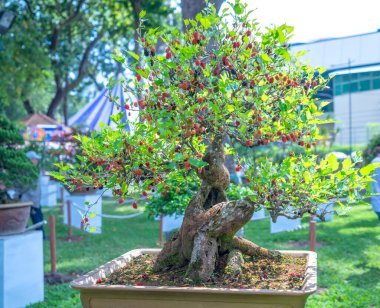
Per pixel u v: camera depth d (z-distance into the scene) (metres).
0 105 6.27
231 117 2.88
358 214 11.00
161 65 2.96
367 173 2.73
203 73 2.88
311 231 5.48
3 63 15.13
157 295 2.59
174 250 3.23
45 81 19.58
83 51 24.64
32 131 21.30
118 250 8.22
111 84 3.14
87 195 9.71
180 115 2.67
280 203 2.95
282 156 10.66
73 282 2.75
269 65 2.91
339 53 10.30
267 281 2.87
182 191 5.47
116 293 2.64
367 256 7.19
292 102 2.79
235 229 3.15
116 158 2.82
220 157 3.27
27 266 5.31
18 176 5.53
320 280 5.97
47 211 13.09
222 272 3.04
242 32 3.02
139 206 13.20
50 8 19.81
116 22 20.94
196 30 3.04
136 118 3.06
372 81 17.41
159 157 2.89
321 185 2.88
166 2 16.72
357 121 18.28
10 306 5.05
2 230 5.16
